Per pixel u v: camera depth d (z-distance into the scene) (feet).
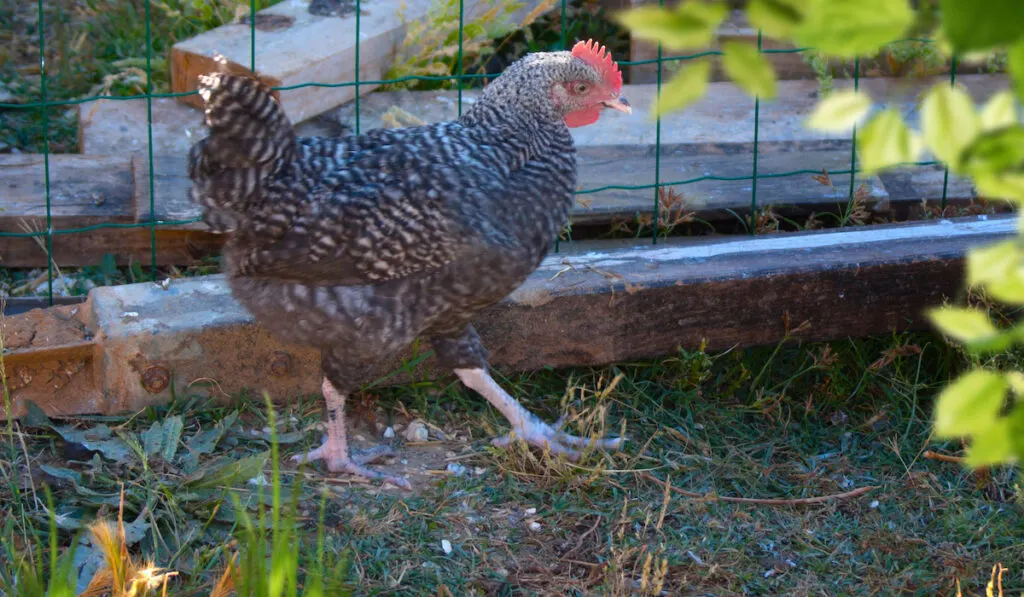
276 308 11.47
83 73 20.38
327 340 11.60
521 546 11.57
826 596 11.03
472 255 11.24
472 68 19.85
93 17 22.38
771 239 14.85
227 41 17.35
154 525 10.84
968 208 16.42
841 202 16.20
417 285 11.37
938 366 14.60
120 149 16.75
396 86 18.37
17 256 15.56
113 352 12.66
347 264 11.11
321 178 11.16
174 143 16.84
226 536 11.19
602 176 16.34
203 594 10.28
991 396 3.84
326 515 11.72
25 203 15.48
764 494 12.67
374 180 11.17
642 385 14.26
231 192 11.04
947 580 11.23
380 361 12.12
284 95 16.44
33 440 12.42
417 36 18.30
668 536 11.80
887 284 14.16
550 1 19.24
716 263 14.14
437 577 10.85
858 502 12.59
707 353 14.35
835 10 3.45
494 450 12.83
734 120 18.04
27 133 18.69
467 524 11.85
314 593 8.36
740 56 3.76
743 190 16.19
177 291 13.53
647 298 13.73
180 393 13.03
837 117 3.86
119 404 12.81
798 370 14.64
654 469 12.92
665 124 17.84
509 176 11.69
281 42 17.28
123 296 13.34
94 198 15.74
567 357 13.93
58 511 11.15
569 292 13.55
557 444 12.93
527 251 11.70
